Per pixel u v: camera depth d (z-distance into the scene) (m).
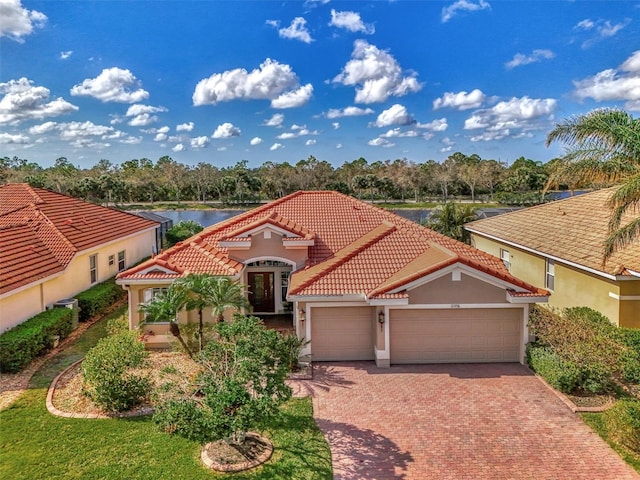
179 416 11.40
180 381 15.92
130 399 14.23
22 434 12.84
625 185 13.55
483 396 15.59
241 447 12.20
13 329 18.47
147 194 98.00
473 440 12.92
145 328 20.03
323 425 13.73
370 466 11.72
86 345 20.06
